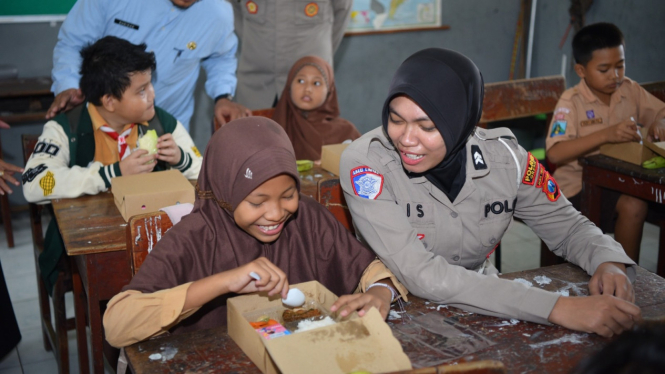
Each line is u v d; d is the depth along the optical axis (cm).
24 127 406
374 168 142
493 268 167
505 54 541
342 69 493
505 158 149
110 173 207
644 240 352
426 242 148
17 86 362
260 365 106
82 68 213
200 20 283
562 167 285
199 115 468
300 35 348
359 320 106
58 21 395
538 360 110
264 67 358
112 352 180
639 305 131
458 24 517
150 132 215
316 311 121
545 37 512
